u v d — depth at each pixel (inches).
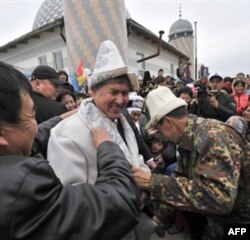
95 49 269.7
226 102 176.7
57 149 48.6
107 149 38.3
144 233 54.7
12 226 26.5
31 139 32.0
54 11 661.3
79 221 28.5
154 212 86.9
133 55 513.7
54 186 29.9
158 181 58.8
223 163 57.0
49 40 507.8
